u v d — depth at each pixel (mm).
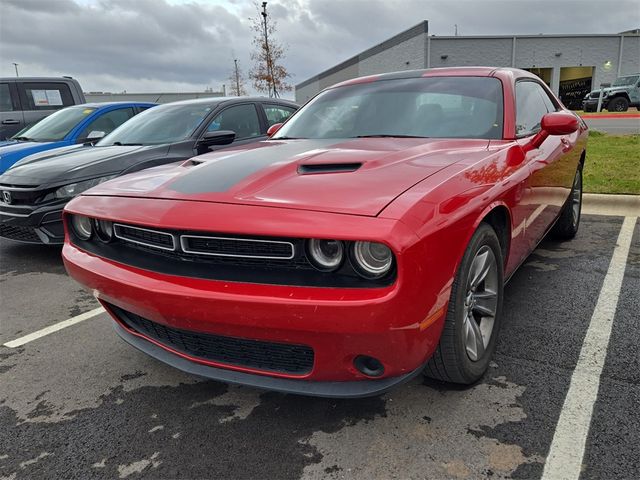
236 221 1844
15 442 2121
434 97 3154
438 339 1929
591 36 31734
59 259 4973
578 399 2188
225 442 2053
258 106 6133
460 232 1910
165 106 5977
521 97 3246
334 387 1914
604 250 4293
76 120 6887
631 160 8047
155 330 2318
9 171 4926
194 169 2408
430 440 1983
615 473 1758
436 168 2154
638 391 2232
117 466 1949
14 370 2742
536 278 3680
